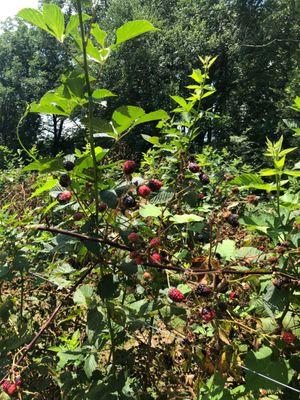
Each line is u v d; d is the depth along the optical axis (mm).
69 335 2391
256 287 1569
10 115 33156
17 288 2406
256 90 27062
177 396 1636
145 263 1497
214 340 1459
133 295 2121
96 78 1522
